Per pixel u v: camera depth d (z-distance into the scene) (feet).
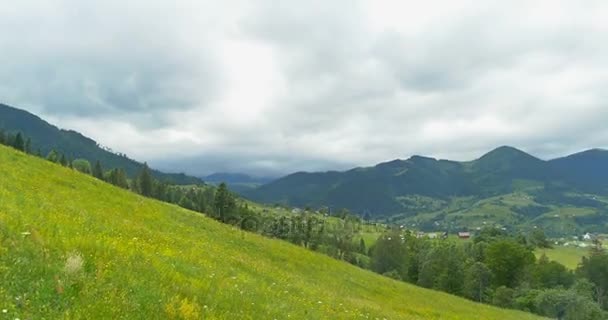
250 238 152.15
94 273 39.37
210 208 550.77
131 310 36.11
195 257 71.82
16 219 45.73
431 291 209.87
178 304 41.19
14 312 28.81
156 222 112.68
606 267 489.67
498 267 453.58
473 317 154.61
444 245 568.00
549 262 499.51
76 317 31.63
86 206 96.43
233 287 57.31
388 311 109.70
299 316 58.08
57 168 130.41
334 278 142.82
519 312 229.86
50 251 40.45
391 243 587.68
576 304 374.63
